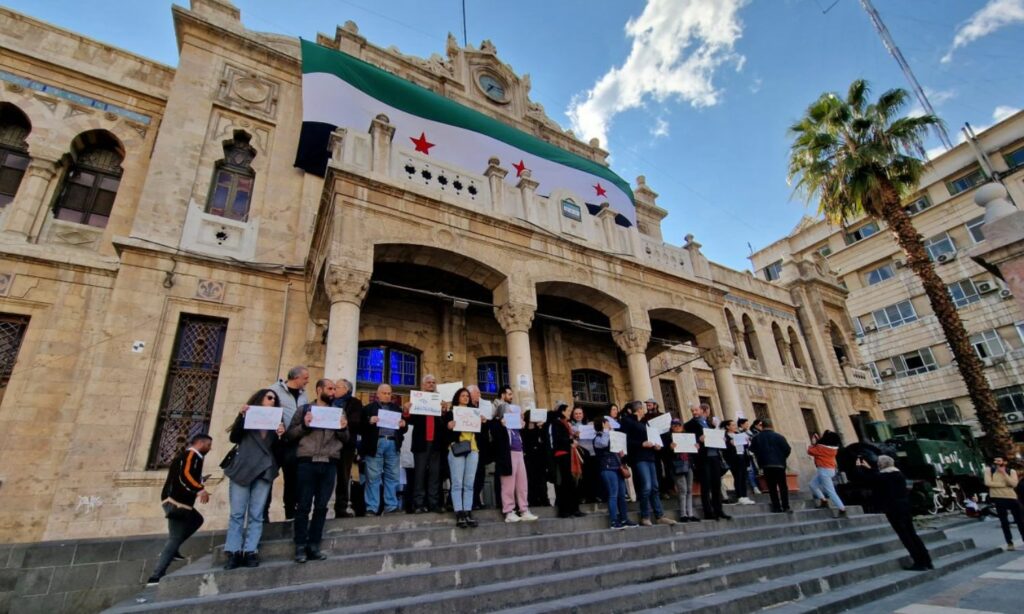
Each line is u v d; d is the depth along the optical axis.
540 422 8.20
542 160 15.09
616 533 6.78
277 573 4.72
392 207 9.16
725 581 5.62
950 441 16.47
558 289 11.23
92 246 10.05
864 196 17.23
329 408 5.54
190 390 9.31
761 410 19.38
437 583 4.88
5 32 10.59
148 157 11.26
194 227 10.49
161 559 5.52
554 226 11.54
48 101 10.60
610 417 7.95
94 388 8.39
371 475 6.86
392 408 7.14
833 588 5.90
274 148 12.27
